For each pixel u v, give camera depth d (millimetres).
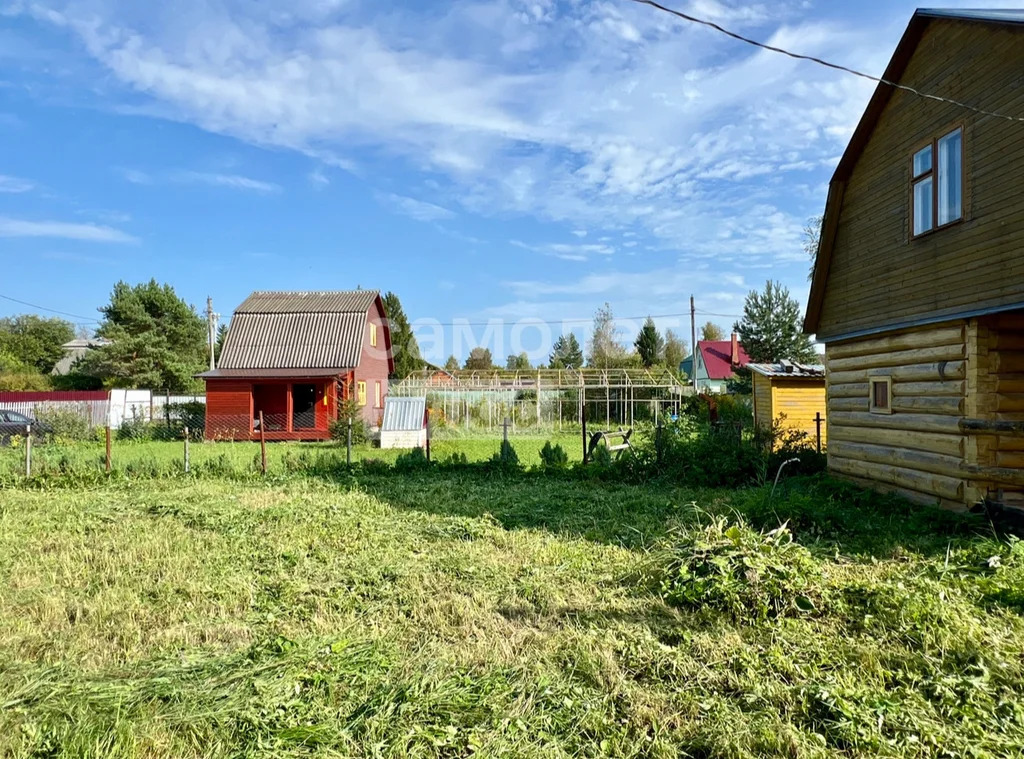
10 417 21312
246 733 3041
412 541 6969
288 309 26906
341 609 4828
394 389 27156
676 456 11641
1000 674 3428
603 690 3396
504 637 4172
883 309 9016
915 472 8344
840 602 4332
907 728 2914
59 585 5535
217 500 9562
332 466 12945
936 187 7840
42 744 2971
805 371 17484
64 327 58625
